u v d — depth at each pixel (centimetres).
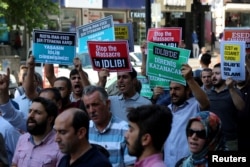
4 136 658
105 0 3325
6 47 2877
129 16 3459
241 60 816
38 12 2281
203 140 495
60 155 575
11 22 2291
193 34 3666
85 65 1919
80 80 808
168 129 447
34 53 869
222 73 830
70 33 872
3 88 693
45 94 673
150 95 988
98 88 602
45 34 868
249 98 749
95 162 481
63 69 1922
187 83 683
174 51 759
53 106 587
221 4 4069
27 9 2255
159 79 841
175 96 688
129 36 1016
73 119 486
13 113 705
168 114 446
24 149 593
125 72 743
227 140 857
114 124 602
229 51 823
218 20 4066
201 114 500
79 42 962
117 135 596
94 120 596
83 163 483
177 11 3822
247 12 4191
